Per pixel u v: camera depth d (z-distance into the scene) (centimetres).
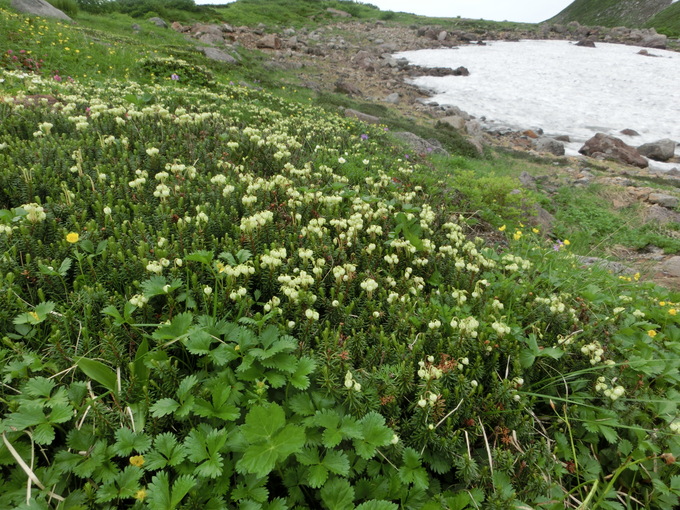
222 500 173
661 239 1157
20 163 425
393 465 200
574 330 312
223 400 201
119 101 720
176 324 235
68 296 263
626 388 270
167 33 3616
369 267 352
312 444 199
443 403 222
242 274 291
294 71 4106
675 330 342
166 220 360
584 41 6606
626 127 3272
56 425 192
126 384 216
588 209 1409
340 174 603
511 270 376
